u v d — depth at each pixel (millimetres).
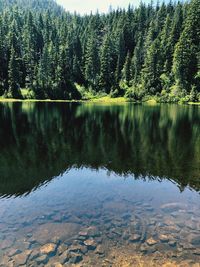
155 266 8039
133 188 14656
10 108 65625
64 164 19469
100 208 11961
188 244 9156
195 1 106375
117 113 57188
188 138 30281
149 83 105438
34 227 10227
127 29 145250
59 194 13641
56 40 137125
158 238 9477
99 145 26297
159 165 19391
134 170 18156
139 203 12578
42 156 21797
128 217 11078
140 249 8844
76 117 48594
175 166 19219
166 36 121688
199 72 93812
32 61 113562
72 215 11242
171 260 8320
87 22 174375
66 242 9211
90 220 10789
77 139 29141
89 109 67062
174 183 15578
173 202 12742
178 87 96438
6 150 23766
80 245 9039
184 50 95938
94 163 19844
